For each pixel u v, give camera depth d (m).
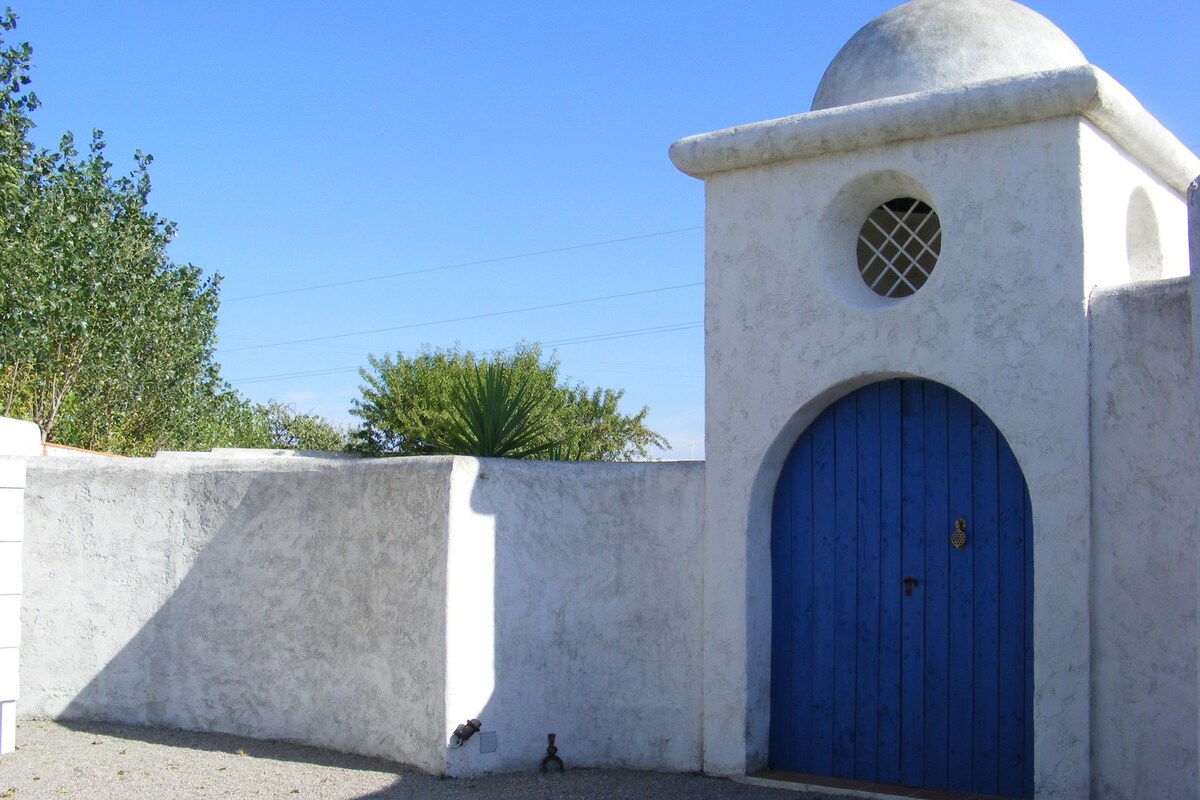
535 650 7.80
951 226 6.85
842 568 7.34
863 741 7.20
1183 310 6.07
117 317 17.00
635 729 7.77
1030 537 6.68
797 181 7.44
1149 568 6.09
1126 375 6.24
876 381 7.27
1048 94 6.41
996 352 6.64
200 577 8.74
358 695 7.94
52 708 8.98
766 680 7.51
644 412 27.42
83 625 8.99
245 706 8.45
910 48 7.58
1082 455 6.31
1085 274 6.40
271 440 33.59
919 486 7.10
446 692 7.32
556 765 7.67
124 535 8.98
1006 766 6.68
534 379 22.50
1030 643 6.65
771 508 7.61
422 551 7.61
